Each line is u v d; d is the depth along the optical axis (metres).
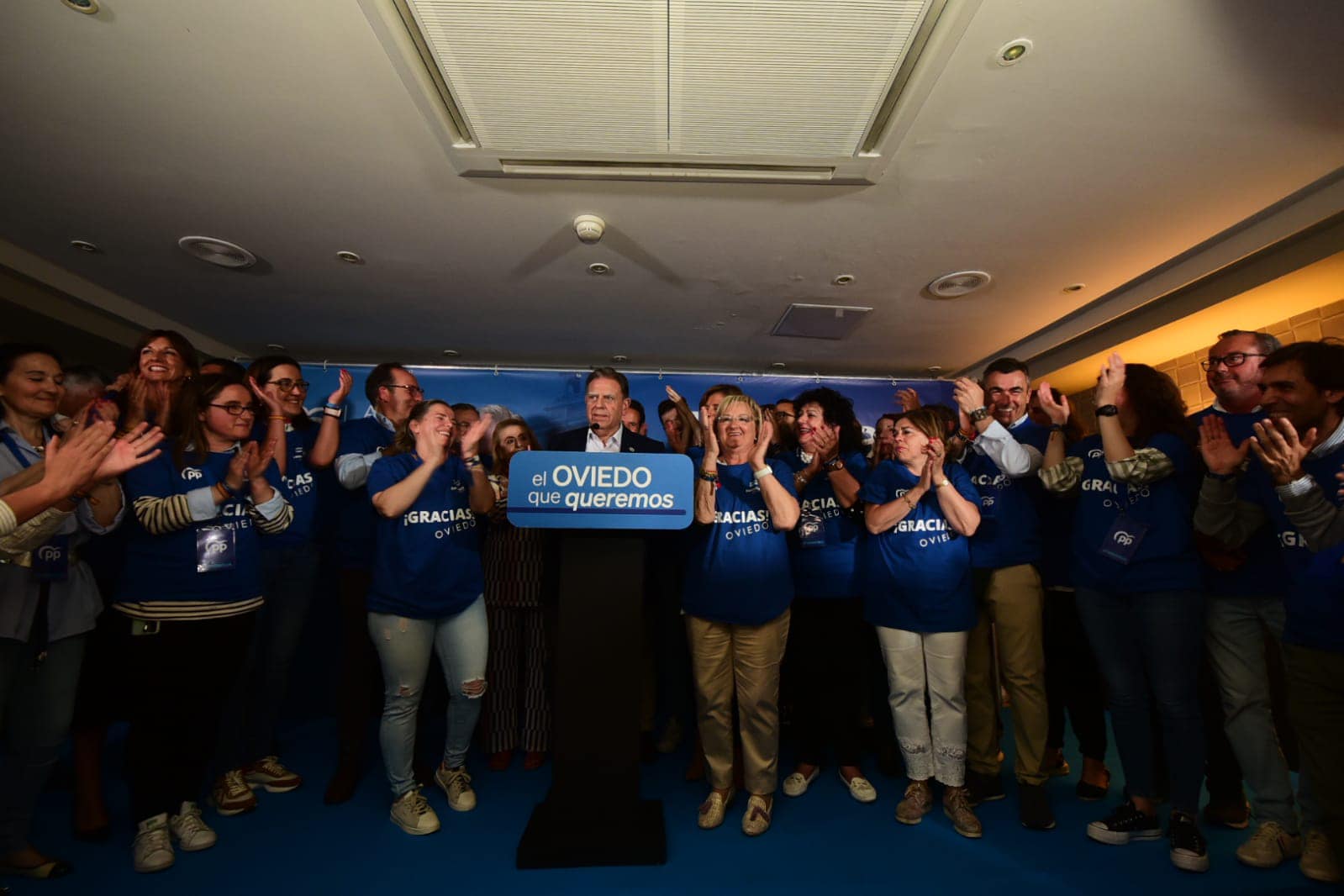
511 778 2.62
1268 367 1.72
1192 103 2.02
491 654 2.80
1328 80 1.91
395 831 2.14
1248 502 1.96
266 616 2.60
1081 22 1.69
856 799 2.37
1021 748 2.22
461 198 2.58
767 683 2.15
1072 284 3.43
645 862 1.91
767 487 2.08
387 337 4.29
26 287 3.17
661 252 3.07
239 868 1.91
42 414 1.87
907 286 3.45
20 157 2.29
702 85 1.90
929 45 1.74
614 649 1.96
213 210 2.67
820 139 2.16
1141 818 2.05
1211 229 2.84
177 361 2.26
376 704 3.48
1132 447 2.22
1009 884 1.82
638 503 1.84
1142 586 2.03
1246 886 1.79
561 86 1.91
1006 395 2.60
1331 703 1.45
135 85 1.93
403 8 1.63
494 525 2.85
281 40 1.76
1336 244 2.57
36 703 1.84
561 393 4.55
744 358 4.77
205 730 2.07
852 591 2.52
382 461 2.27
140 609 1.91
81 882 1.83
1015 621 2.26
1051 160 2.32
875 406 4.81
